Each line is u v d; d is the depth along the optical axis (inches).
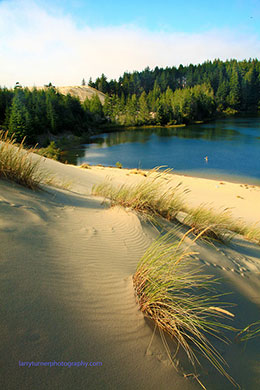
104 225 150.6
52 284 78.4
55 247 101.3
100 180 664.4
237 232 280.8
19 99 2645.2
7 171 166.2
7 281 71.2
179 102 3750.0
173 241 156.3
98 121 3742.6
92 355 61.2
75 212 157.6
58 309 69.6
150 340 73.8
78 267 94.1
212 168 1360.7
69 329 65.0
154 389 60.3
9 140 178.9
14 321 60.3
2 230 96.0
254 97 5137.8
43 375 52.0
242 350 86.4
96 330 68.8
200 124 3523.6
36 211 130.3
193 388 65.1
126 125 3715.6
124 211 181.8
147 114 3720.5
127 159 1663.4
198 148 1925.4
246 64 6451.8
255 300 124.3
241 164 1435.8
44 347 57.5
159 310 84.7
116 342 68.1
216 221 227.0
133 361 64.9
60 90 6195.9
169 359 70.3
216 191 805.9
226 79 5733.3
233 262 161.6
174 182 858.8
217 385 68.9
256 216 556.7
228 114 4643.2
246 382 73.6
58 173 495.8
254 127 3004.4
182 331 82.0
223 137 2368.4
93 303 78.4
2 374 49.0
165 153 1812.3
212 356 77.7
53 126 2672.2
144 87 6727.4
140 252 129.0
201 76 6186.0
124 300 86.0
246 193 810.2
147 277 94.1
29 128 2283.5
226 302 110.7
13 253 84.7
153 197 198.7
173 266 102.0
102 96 6392.7
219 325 89.5
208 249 167.6
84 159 1686.8
